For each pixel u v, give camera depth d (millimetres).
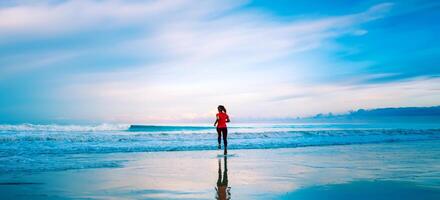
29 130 33500
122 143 18781
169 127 45000
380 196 6434
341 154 14227
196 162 11695
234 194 6664
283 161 11930
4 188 7172
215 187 7355
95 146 16922
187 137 22750
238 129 43000
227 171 9633
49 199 6297
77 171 9547
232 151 15805
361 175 8852
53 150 15062
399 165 10750
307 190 6992
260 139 22812
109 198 6375
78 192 6867
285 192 6809
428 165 10750
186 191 6969
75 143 18281
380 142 21484
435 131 31969
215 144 18859
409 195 6496
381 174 9000
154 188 7262
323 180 8133
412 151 15508
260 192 6852
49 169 9812
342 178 8383
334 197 6371
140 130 39688
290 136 25484
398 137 25891
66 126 35656
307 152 15305
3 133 26047
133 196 6539
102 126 38250
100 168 10156
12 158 12227
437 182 7852
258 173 9281
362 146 18531
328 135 27359
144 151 15602
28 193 6750
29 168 9938
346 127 53156
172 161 12000
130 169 10016
